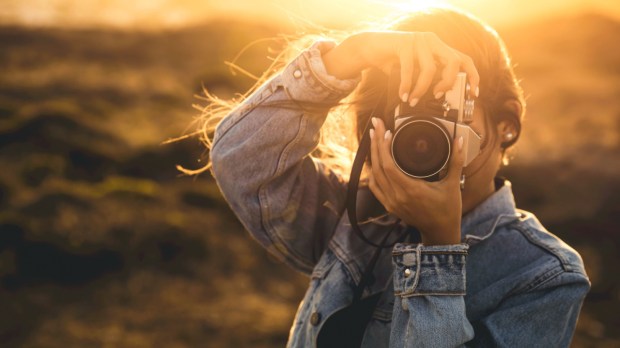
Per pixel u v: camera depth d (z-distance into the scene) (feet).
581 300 4.40
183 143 32.27
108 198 25.40
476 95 4.10
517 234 4.54
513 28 89.20
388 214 5.01
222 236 24.27
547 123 46.93
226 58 63.05
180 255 22.35
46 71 54.29
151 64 62.44
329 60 4.54
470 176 4.52
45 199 23.90
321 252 5.41
